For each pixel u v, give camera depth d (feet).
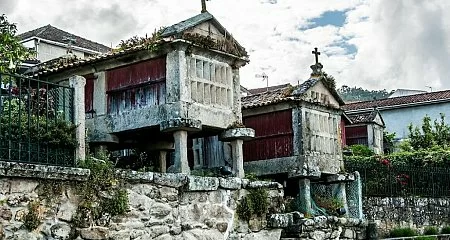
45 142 24.88
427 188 65.72
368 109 123.03
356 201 51.34
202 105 34.78
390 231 58.54
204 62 35.55
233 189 32.86
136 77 35.91
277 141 47.34
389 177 61.11
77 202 25.27
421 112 121.70
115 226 26.55
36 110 27.43
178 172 32.89
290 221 35.55
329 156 48.19
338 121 50.06
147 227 27.96
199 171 38.88
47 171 23.80
